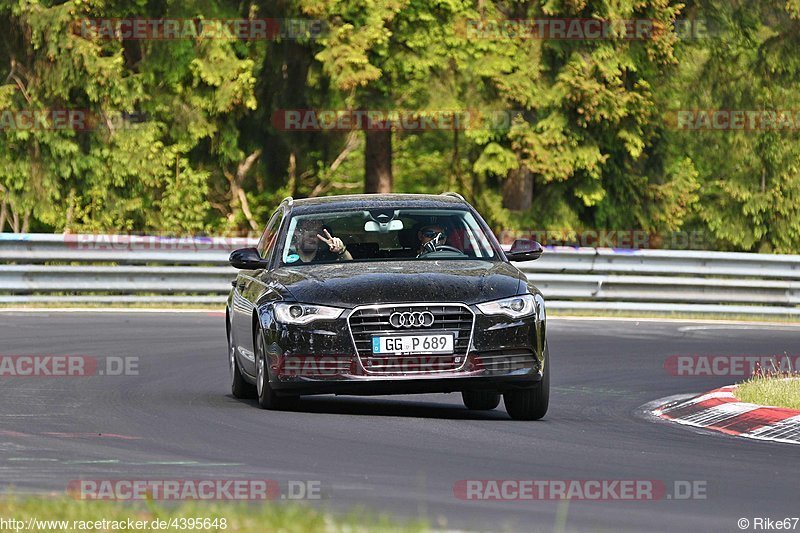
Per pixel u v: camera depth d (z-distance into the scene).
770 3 130.00
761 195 133.25
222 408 38.59
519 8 117.19
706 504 24.91
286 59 116.31
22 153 110.06
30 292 76.00
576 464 29.47
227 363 52.16
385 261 39.12
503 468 28.59
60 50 106.88
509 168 116.62
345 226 40.53
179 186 114.38
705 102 133.38
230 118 117.06
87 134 111.38
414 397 44.78
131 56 119.81
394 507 23.62
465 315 35.81
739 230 135.12
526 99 113.56
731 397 40.25
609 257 81.50
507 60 114.06
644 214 126.00
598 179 121.00
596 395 45.31
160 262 78.25
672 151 129.38
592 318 75.12
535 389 37.12
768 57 130.75
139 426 34.72
